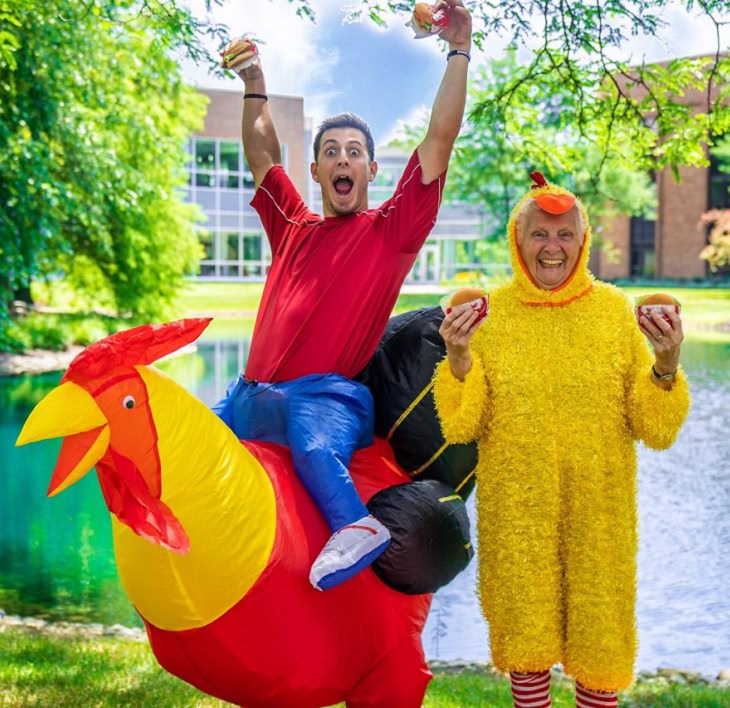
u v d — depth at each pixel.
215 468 3.12
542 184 3.54
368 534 3.26
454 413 3.46
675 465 12.66
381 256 3.65
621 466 3.41
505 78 20.34
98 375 2.97
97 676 5.98
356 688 3.49
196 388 18.52
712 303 37.56
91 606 8.05
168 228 24.22
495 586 3.43
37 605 8.03
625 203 36.62
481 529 3.50
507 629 3.40
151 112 21.34
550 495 3.38
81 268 24.97
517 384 3.42
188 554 3.08
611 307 3.48
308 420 3.47
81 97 17.89
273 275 3.85
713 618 7.60
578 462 3.39
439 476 3.81
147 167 22.14
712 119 7.48
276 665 3.20
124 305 24.55
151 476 3.03
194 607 3.11
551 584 3.39
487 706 5.61
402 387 3.78
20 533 10.07
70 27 15.40
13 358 21.77
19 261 16.98
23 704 5.35
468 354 3.38
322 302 3.64
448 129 3.52
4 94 16.02
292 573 3.21
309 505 3.38
